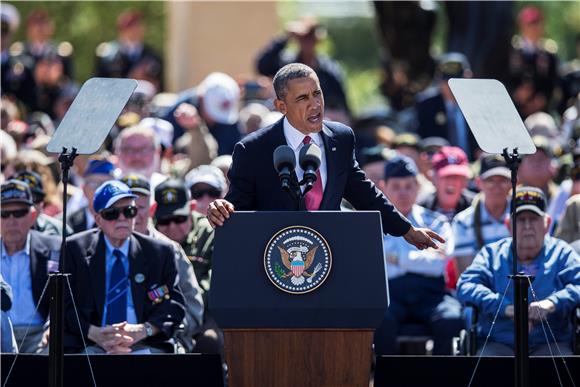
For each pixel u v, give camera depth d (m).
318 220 17.33
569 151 35.28
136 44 49.91
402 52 49.44
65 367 20.39
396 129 42.72
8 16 46.56
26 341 24.08
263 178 18.94
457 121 39.31
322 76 44.03
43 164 28.83
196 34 53.88
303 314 17.12
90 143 18.73
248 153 19.00
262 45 53.94
